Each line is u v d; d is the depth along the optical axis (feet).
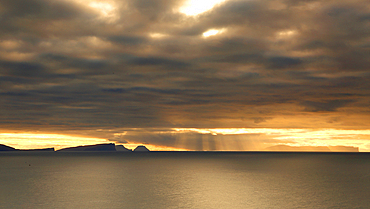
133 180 205.57
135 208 115.34
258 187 171.63
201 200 131.23
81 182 193.88
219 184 184.85
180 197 138.31
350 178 222.89
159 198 135.74
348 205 121.60
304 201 129.90
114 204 122.11
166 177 227.81
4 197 137.39
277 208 115.96
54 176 234.17
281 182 195.93
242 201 129.49
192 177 227.20
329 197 139.03
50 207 116.57
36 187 169.78
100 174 252.21
